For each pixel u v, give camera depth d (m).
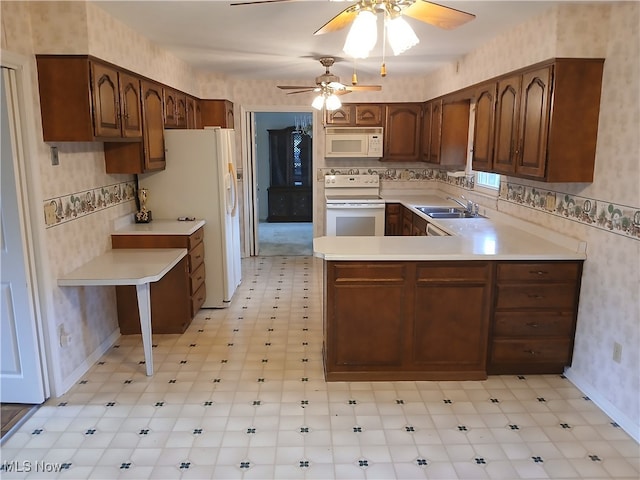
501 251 3.09
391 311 3.09
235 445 2.50
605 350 2.83
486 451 2.45
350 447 2.48
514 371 3.26
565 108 2.88
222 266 4.51
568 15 2.79
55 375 2.93
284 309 4.56
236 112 6.29
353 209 5.99
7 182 2.66
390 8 1.93
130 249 3.80
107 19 3.07
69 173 3.13
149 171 3.88
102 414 2.78
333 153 6.17
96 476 2.26
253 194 6.62
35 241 2.77
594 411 2.82
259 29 3.50
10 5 2.56
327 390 3.05
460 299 3.09
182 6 2.93
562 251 3.10
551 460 2.39
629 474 2.29
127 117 3.41
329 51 4.30
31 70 2.75
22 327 2.79
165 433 2.60
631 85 2.60
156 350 3.64
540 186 3.58
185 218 4.41
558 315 3.14
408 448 2.47
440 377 3.19
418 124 6.14
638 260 2.56
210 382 3.16
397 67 5.25
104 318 3.66
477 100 4.05
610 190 2.78
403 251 3.07
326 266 3.06
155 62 4.02
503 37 3.59
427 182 6.61
